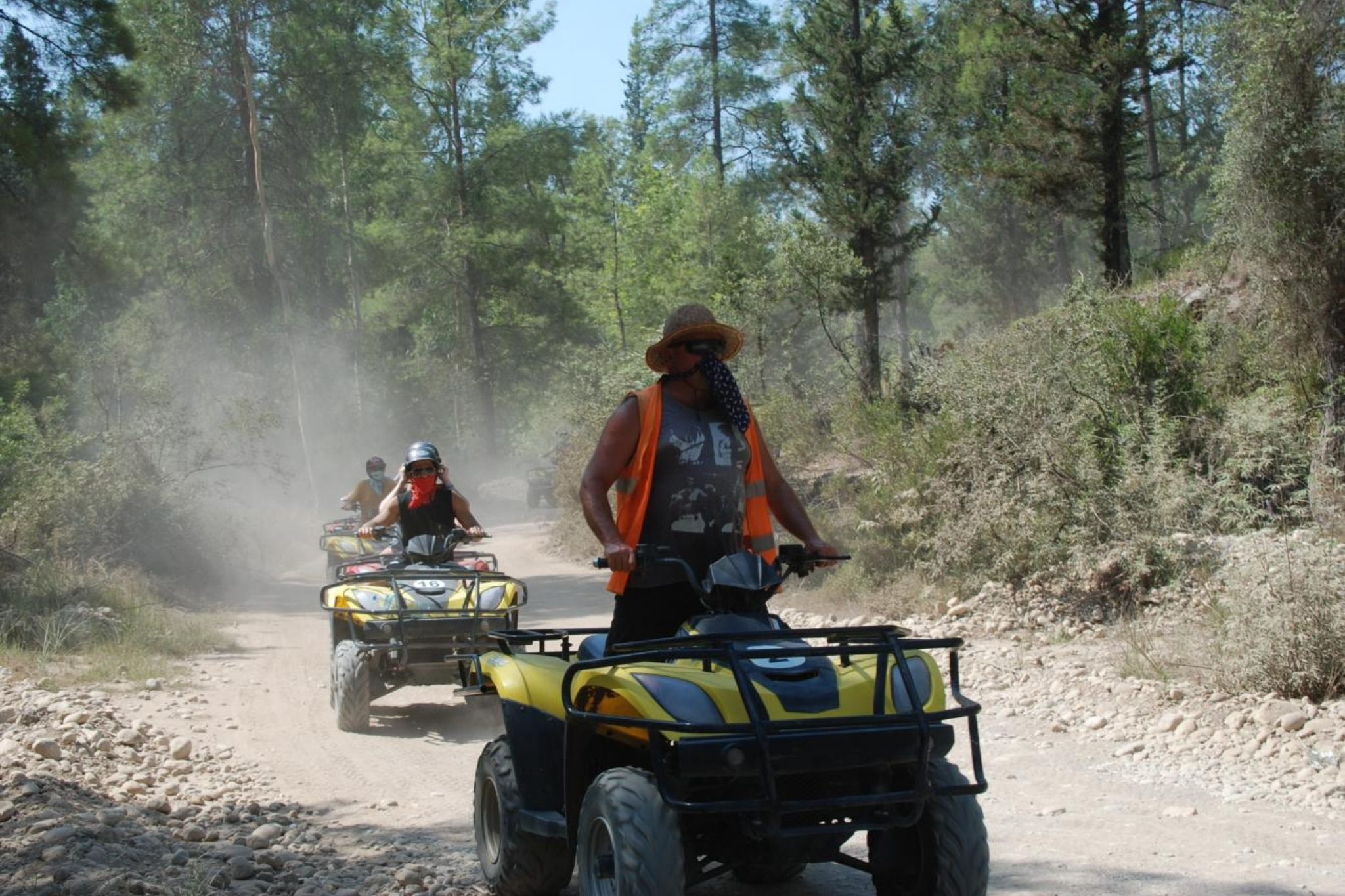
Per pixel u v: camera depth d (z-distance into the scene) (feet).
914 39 74.84
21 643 39.29
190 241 132.16
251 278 131.64
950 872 14.23
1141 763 24.47
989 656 34.24
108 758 26.04
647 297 142.10
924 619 39.91
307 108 127.03
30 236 66.33
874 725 13.66
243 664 39.78
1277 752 23.76
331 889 17.74
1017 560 39.99
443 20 165.89
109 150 128.67
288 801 23.61
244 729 30.07
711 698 13.78
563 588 60.44
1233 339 45.01
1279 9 42.32
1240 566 30.42
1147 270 68.23
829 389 65.72
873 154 73.61
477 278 177.88
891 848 15.69
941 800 14.52
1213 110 79.20
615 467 15.69
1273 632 26.84
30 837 19.04
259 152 118.11
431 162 175.83
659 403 15.80
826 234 71.82
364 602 30.78
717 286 79.51
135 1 115.55
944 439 44.50
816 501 54.54
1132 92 64.13
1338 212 39.93
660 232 146.30
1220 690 27.48
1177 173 69.10
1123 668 30.48
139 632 42.16
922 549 44.11
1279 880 17.20
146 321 107.55
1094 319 45.21
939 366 49.19
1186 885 17.12
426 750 28.07
